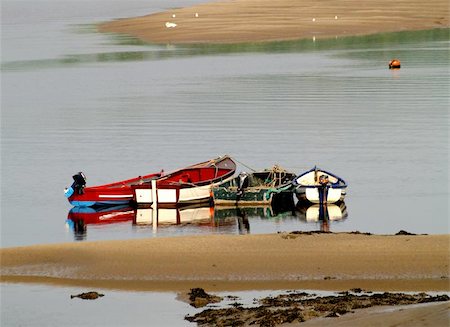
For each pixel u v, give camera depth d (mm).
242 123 148500
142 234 85562
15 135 144250
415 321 53250
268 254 70750
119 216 94625
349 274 66750
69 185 108250
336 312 56094
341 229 85375
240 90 190250
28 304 62469
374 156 119750
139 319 58875
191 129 143750
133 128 146875
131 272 68438
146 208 98625
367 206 94875
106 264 70000
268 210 96125
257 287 64812
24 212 96312
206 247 72688
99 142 135375
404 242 72875
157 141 134250
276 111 160750
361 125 144125
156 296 63625
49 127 151375
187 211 96688
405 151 122688
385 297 59875
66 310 61281
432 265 68000
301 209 95938
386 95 178375
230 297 62781
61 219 93125
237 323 55562
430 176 107938
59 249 73500
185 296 63438
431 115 153000
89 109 171375
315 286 64688
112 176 111375
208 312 58562
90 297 63594
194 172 104125
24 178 112375
